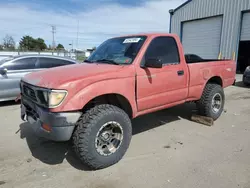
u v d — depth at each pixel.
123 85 2.84
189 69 3.85
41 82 2.57
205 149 3.27
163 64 3.45
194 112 5.21
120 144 2.85
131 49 3.28
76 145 2.54
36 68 6.16
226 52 14.67
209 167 2.75
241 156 3.03
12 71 5.79
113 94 2.94
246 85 9.97
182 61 3.76
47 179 2.52
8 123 4.48
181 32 18.08
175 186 2.37
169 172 2.65
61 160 2.97
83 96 2.47
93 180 2.50
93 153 2.57
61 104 2.37
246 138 3.69
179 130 4.10
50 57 6.53
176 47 3.71
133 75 2.96
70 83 2.41
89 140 2.52
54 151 3.24
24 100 2.99
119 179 2.52
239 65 16.70
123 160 2.96
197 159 2.96
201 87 4.19
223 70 4.66
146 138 3.72
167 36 3.60
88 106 2.86
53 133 2.41
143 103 3.16
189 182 2.44
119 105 3.13
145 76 3.10
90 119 2.55
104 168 2.76
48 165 2.84
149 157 3.04
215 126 4.32
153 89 3.25
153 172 2.65
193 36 17.14
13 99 5.89
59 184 2.43
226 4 14.31
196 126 4.32
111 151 2.77
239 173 2.60
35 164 2.86
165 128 4.21
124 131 2.87
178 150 3.25
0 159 2.98
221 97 4.64
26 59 6.08
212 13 15.27
